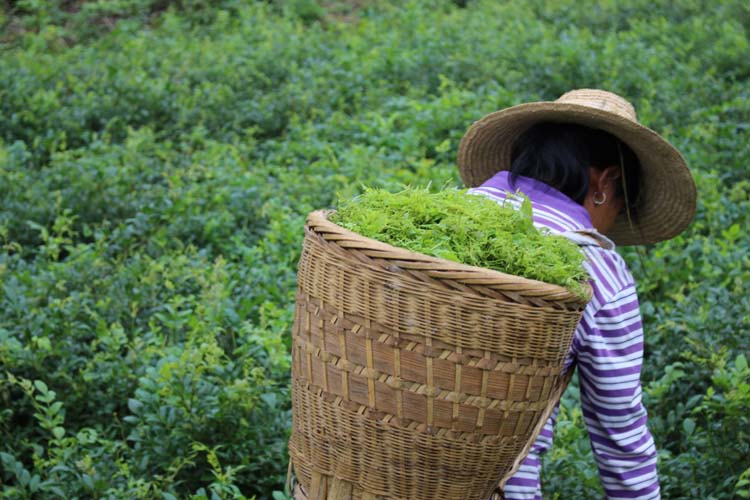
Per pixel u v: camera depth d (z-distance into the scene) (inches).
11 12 456.1
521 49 352.2
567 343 86.4
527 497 97.0
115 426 161.3
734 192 234.5
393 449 86.0
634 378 95.0
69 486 140.8
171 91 317.1
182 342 175.5
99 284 190.2
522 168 103.7
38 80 325.1
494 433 85.2
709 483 139.7
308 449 91.8
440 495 87.4
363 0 476.1
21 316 172.9
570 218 99.7
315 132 287.0
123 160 261.0
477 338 81.6
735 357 159.9
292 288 191.0
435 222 89.6
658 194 113.7
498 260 85.1
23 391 163.8
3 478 152.7
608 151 104.4
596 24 408.2
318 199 237.3
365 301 83.0
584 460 141.0
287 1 454.9
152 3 463.5
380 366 83.7
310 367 88.6
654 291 196.7
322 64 342.0
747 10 394.9
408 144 267.6
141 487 136.0
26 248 216.5
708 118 284.0
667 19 407.2
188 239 219.6
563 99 109.5
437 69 334.6
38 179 248.4
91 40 416.8
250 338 161.5
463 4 473.4
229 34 414.9
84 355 173.0
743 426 141.3
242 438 148.6
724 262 192.9
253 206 231.3
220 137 291.0
